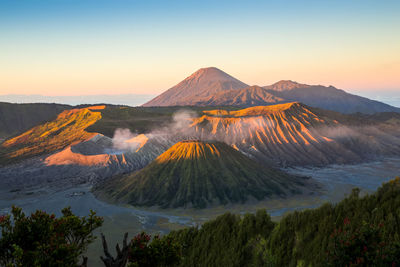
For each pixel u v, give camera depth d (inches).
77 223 625.0
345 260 490.9
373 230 510.9
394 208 672.4
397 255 472.4
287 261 723.4
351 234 522.6
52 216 617.9
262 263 759.1
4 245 554.9
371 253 483.2
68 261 533.3
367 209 720.3
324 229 719.1
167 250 621.0
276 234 800.3
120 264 586.2
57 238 566.6
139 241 616.4
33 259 525.3
